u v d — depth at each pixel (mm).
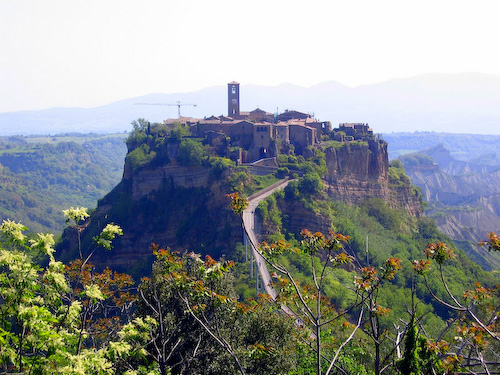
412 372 21156
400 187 162875
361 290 23875
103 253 132250
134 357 25719
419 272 23141
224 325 32188
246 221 107375
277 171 130000
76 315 23203
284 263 89375
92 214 147375
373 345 40062
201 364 30781
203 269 24938
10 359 20219
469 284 101812
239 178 123188
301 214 115812
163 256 27391
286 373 31469
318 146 144250
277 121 164625
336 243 24125
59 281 22203
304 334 33938
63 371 19625
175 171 138000
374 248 112062
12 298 20688
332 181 141375
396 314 74750
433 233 151625
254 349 29031
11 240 21594
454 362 21297
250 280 89125
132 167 143625
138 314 32594
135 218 136750
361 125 168250
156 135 150000
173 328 30094
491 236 23219
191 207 131500
